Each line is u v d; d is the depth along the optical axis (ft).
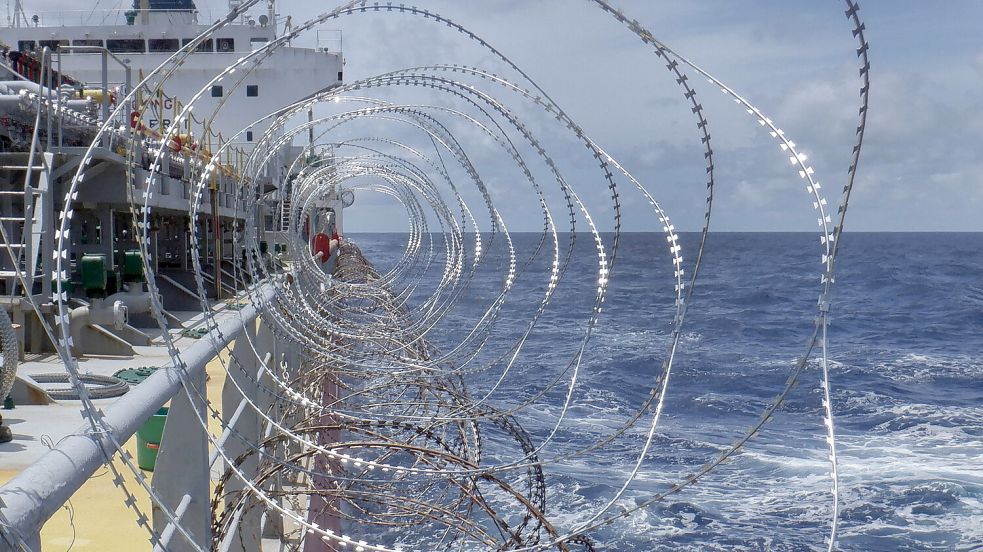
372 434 13.16
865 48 6.06
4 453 15.55
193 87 76.74
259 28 77.36
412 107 18.58
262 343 20.38
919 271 221.46
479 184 22.68
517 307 122.01
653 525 31.22
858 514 33.81
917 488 36.99
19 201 32.99
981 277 203.00
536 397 13.23
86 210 40.19
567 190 13.94
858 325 111.86
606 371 66.28
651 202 10.06
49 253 26.50
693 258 307.17
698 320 113.60
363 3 12.01
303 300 25.27
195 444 10.57
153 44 78.18
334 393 23.98
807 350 6.68
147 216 10.20
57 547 12.16
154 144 38.70
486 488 32.27
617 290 169.07
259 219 55.36
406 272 46.78
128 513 13.84
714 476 38.17
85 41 77.56
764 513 33.37
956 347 91.35
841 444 45.57
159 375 9.52
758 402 56.80
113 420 7.61
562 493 33.30
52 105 29.71
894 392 61.46
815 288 173.78
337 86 18.98
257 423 16.37
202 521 10.46
